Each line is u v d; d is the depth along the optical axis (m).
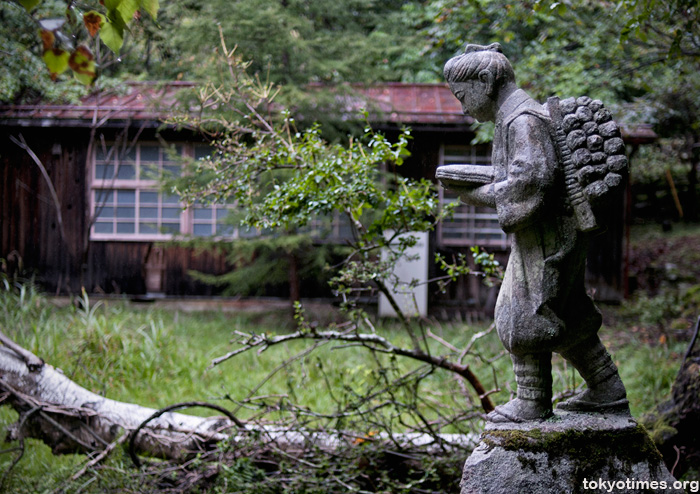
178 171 11.18
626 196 11.17
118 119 10.53
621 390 3.33
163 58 9.80
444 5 7.16
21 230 11.45
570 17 7.35
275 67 9.59
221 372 7.65
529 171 3.00
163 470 4.85
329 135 9.84
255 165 5.05
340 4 10.26
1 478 4.94
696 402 4.66
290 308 10.47
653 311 10.11
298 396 6.82
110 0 2.39
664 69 8.04
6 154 11.36
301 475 4.69
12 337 7.66
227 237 10.70
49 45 2.24
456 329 9.84
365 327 9.75
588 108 3.01
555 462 3.06
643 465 3.12
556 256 3.08
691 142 13.53
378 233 4.89
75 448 5.22
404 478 4.93
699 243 16.20
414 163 10.84
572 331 3.22
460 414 5.17
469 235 11.27
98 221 11.46
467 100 3.29
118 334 7.79
